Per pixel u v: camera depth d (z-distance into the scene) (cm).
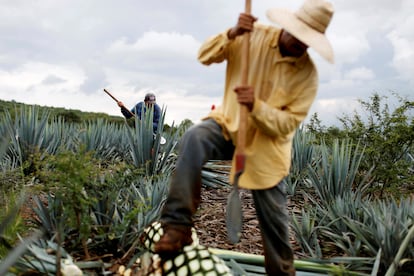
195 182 344
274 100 349
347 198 642
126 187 543
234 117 356
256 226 629
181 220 344
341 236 566
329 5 340
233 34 352
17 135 849
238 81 361
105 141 1034
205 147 346
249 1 345
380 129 768
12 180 666
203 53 375
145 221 511
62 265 408
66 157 430
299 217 650
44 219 498
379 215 550
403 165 747
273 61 352
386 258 488
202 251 371
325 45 332
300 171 841
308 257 533
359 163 716
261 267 446
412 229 461
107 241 486
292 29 332
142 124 845
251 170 359
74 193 427
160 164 853
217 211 681
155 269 371
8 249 401
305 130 948
